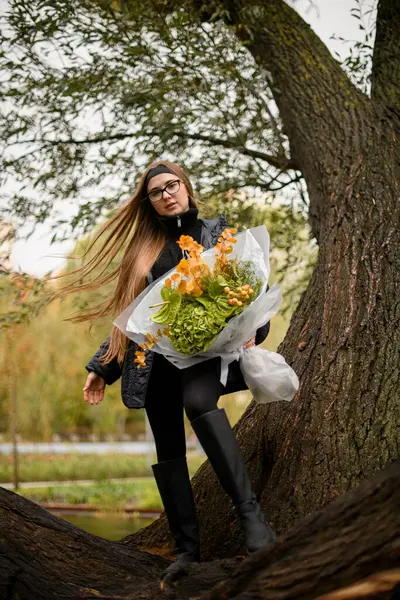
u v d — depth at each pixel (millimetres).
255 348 2709
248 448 3350
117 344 2877
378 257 3572
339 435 2953
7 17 4941
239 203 5973
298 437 3100
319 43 5141
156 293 2674
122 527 11117
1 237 5484
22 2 4898
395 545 1806
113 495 14484
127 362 2793
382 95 4898
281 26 5098
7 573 2520
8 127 5492
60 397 20641
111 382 3020
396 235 3650
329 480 2861
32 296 5281
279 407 3330
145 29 5082
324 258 3854
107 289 4922
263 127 5449
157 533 3539
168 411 2865
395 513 1834
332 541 1934
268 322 2795
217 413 2467
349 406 3020
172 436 2850
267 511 2947
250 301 2549
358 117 4617
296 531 2035
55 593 2527
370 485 1937
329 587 1920
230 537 3158
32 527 2705
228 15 4754
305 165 4672
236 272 2598
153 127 5250
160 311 2564
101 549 2789
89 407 27719
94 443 35375
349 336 3256
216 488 3354
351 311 3371
